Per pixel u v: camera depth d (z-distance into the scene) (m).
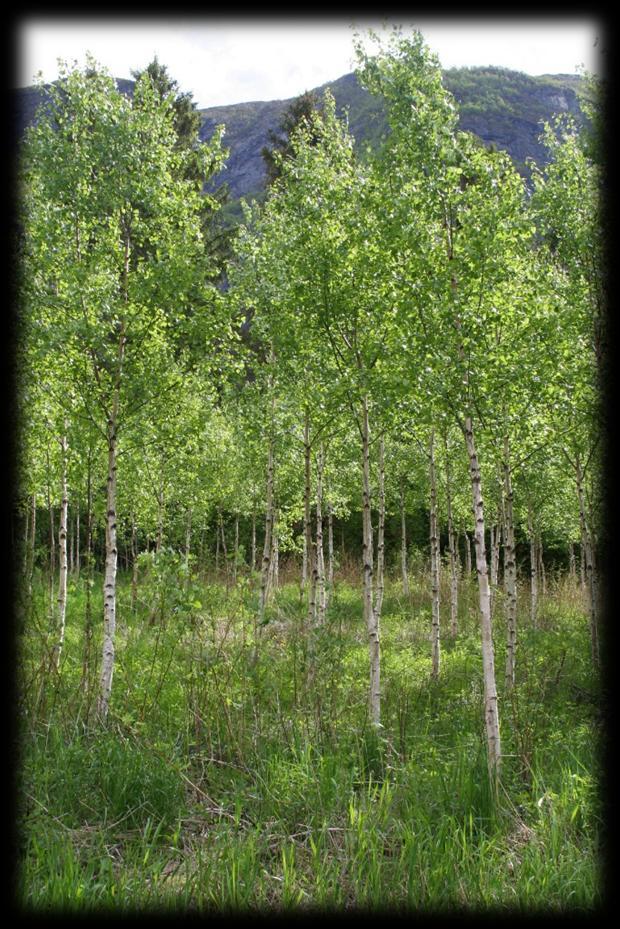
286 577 27.36
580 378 10.77
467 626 18.09
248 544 33.03
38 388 10.47
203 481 21.77
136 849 6.05
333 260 10.73
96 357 10.48
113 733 8.02
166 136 11.11
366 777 7.82
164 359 10.96
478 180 8.84
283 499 24.59
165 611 9.16
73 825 6.50
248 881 5.55
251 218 14.94
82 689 8.73
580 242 11.26
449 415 9.09
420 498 24.86
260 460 18.42
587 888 5.52
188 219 11.09
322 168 11.64
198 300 11.12
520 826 6.68
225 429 21.45
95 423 10.52
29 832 5.96
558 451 13.20
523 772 7.82
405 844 5.98
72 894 5.21
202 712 8.43
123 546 31.06
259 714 8.45
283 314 12.20
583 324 10.70
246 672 8.84
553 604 22.11
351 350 11.04
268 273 13.23
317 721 8.37
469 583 23.56
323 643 9.55
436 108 8.90
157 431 11.55
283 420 14.40
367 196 10.16
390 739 8.42
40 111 10.59
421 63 8.97
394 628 17.94
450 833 6.36
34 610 8.37
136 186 10.48
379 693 10.16
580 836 6.41
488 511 22.89
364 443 11.05
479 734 9.13
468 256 8.53
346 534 35.03
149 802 6.80
